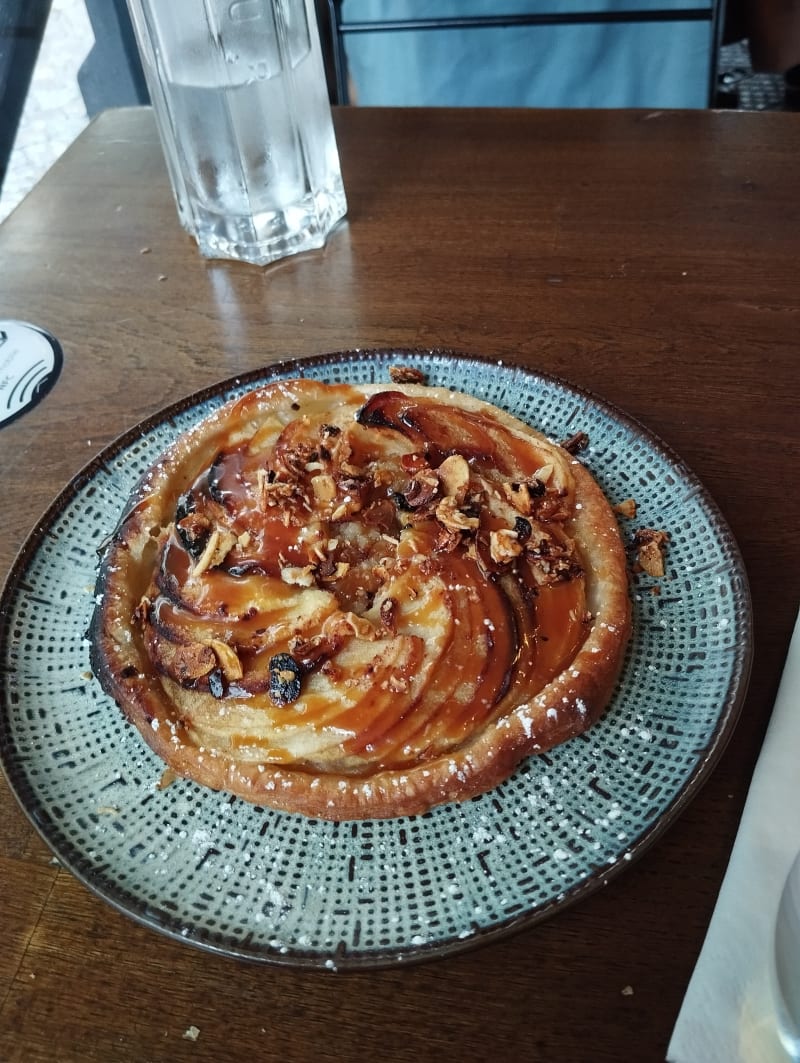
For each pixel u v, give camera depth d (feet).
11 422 1.20
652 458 1.00
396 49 2.42
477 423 1.01
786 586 0.91
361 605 0.89
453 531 0.90
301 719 0.80
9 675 0.87
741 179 1.46
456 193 1.51
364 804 0.74
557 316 1.27
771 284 1.27
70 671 0.89
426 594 0.87
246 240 1.41
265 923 0.69
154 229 1.52
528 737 0.76
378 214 1.49
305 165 1.39
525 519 0.91
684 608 0.88
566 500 0.94
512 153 1.58
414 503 0.94
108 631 0.87
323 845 0.75
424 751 0.79
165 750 0.79
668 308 1.26
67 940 0.71
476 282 1.34
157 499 0.97
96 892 0.70
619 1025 0.64
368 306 1.32
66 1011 0.68
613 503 0.98
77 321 1.35
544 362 1.20
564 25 2.28
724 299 1.26
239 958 0.66
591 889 0.67
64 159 1.70
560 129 1.62
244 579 0.90
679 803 0.71
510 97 2.44
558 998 0.66
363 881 0.72
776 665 0.84
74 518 1.01
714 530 0.91
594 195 1.47
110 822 0.76
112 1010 0.68
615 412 1.04
